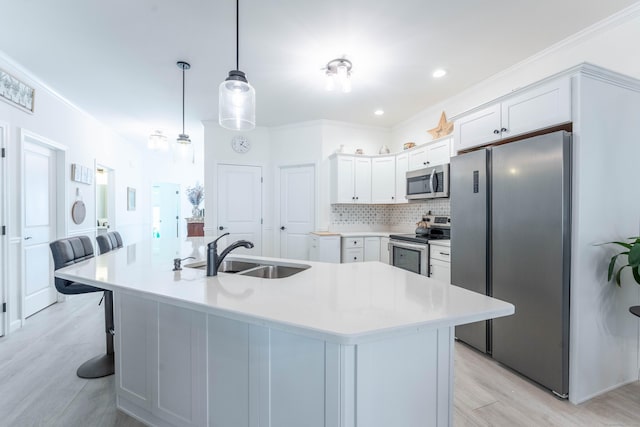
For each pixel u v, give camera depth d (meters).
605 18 2.18
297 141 4.82
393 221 4.94
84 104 3.92
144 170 7.17
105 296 2.21
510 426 1.60
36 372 2.13
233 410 1.27
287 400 1.13
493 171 2.25
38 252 3.33
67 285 2.15
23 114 3.03
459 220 2.54
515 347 2.11
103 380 2.03
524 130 2.08
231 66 2.91
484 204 2.30
